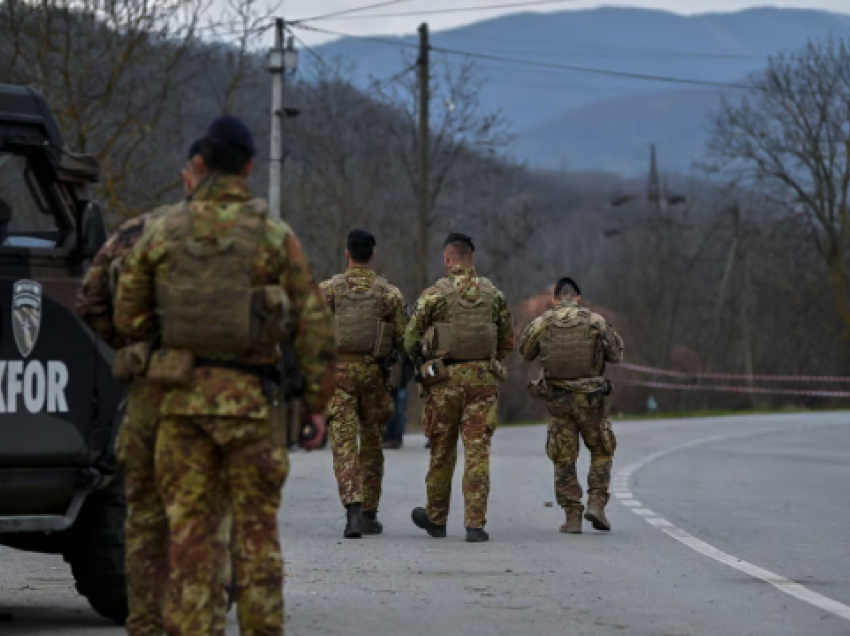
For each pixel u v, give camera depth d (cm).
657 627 1371
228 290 1038
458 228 9300
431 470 2142
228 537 1089
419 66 6881
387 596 1554
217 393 1035
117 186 5025
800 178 10944
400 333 2164
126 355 1064
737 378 11550
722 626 1380
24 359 1249
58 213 1359
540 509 2591
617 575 1734
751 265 12019
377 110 8581
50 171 1353
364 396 2148
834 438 5388
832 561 1877
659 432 5822
